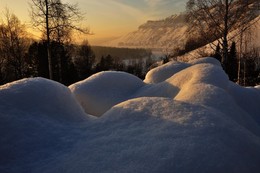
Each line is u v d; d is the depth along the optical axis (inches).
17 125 122.6
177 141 106.5
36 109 135.9
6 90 136.4
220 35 561.3
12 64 1020.5
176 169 94.7
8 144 114.4
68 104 149.7
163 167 95.4
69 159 109.3
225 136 112.1
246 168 100.7
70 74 1219.2
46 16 539.5
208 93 180.7
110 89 246.1
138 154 103.5
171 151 101.6
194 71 226.5
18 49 1010.7
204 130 112.5
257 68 879.7
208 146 103.4
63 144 120.8
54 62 1004.6
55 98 145.4
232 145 109.2
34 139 120.4
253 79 799.1
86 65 1733.5
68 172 102.1
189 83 208.2
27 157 112.3
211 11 559.5
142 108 136.2
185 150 101.3
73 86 248.7
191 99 177.5
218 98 176.2
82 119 148.4
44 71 1073.5
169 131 114.1
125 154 105.3
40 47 1061.1
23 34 1008.9
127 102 145.1
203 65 234.2
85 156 109.5
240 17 554.3
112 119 135.2
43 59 1066.1
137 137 114.6
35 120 129.6
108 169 99.3
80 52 1721.2
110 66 2137.1
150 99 143.3
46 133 125.7
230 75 782.5
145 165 97.3
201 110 128.9
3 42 991.6
